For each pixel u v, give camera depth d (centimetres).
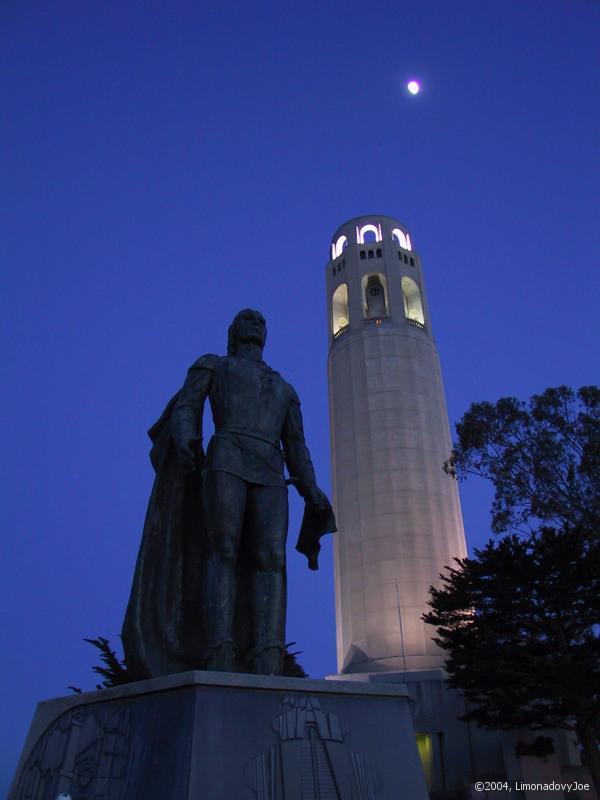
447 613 3416
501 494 3275
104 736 472
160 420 640
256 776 417
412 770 481
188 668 548
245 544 598
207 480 581
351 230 7181
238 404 610
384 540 5447
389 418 5894
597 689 2798
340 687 479
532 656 2872
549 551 2930
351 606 5397
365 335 6288
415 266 6906
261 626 553
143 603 558
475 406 3416
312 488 636
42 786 496
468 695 3209
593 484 3078
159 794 403
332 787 440
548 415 3253
